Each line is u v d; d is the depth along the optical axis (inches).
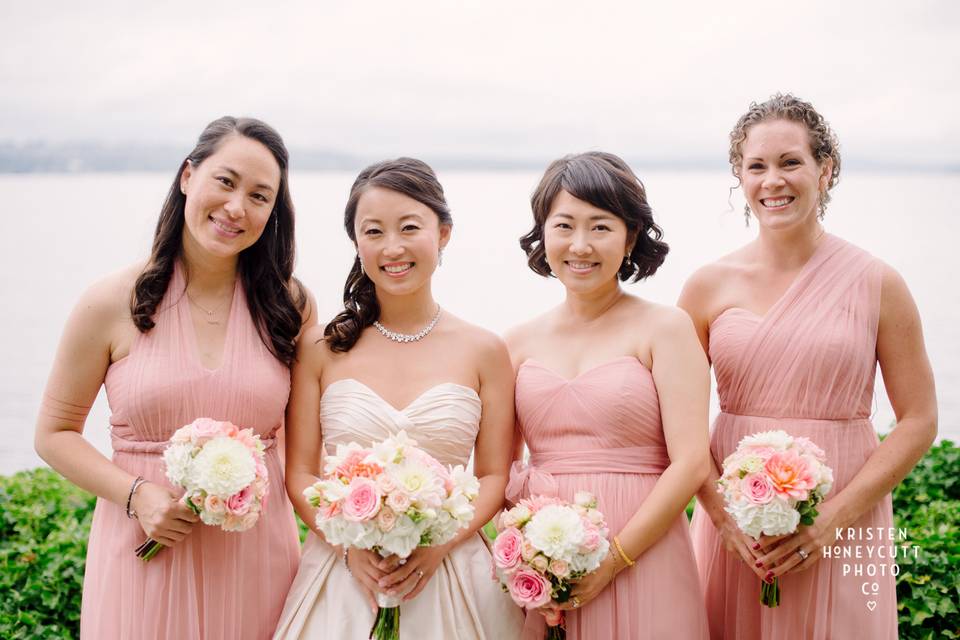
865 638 129.0
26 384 446.9
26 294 661.3
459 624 123.4
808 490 115.6
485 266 866.8
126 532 122.6
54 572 175.5
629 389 126.8
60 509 209.6
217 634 122.0
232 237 122.9
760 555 123.9
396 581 116.5
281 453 147.1
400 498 108.2
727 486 118.6
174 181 128.1
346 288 136.6
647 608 123.4
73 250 861.2
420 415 127.6
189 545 121.2
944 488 208.1
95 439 392.5
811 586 128.9
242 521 113.0
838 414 131.4
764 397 134.1
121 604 121.6
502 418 135.1
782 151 130.4
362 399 128.6
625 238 131.7
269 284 133.0
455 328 136.0
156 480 121.7
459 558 127.8
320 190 1617.9
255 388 125.6
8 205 1253.7
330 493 110.2
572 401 128.7
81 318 124.2
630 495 126.0
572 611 125.2
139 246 135.0
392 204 127.0
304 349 135.3
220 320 130.0
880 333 132.7
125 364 123.6
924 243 722.2
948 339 467.2
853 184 1373.0
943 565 165.9
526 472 132.1
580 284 129.6
